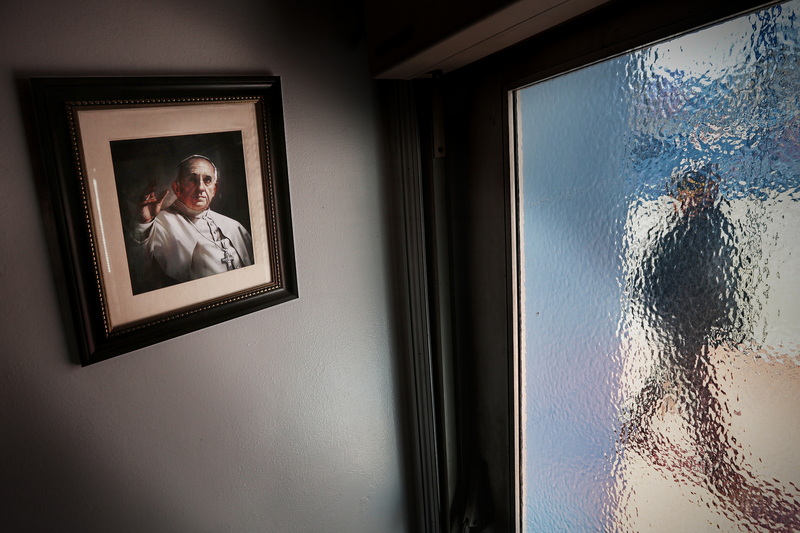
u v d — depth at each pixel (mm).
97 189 718
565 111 845
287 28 894
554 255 924
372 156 1044
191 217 816
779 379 632
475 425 1163
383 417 1150
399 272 1119
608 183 808
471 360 1131
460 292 1099
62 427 737
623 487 890
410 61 816
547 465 1033
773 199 604
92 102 695
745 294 653
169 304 812
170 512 861
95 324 741
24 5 653
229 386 902
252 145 867
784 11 557
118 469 796
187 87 774
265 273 921
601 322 867
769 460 663
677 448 783
